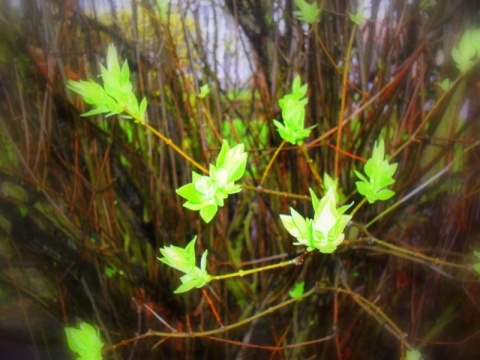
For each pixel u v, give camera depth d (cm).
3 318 55
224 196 22
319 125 46
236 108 47
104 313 51
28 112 45
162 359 52
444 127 45
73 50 44
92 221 48
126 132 48
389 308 51
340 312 51
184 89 45
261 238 52
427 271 48
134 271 50
